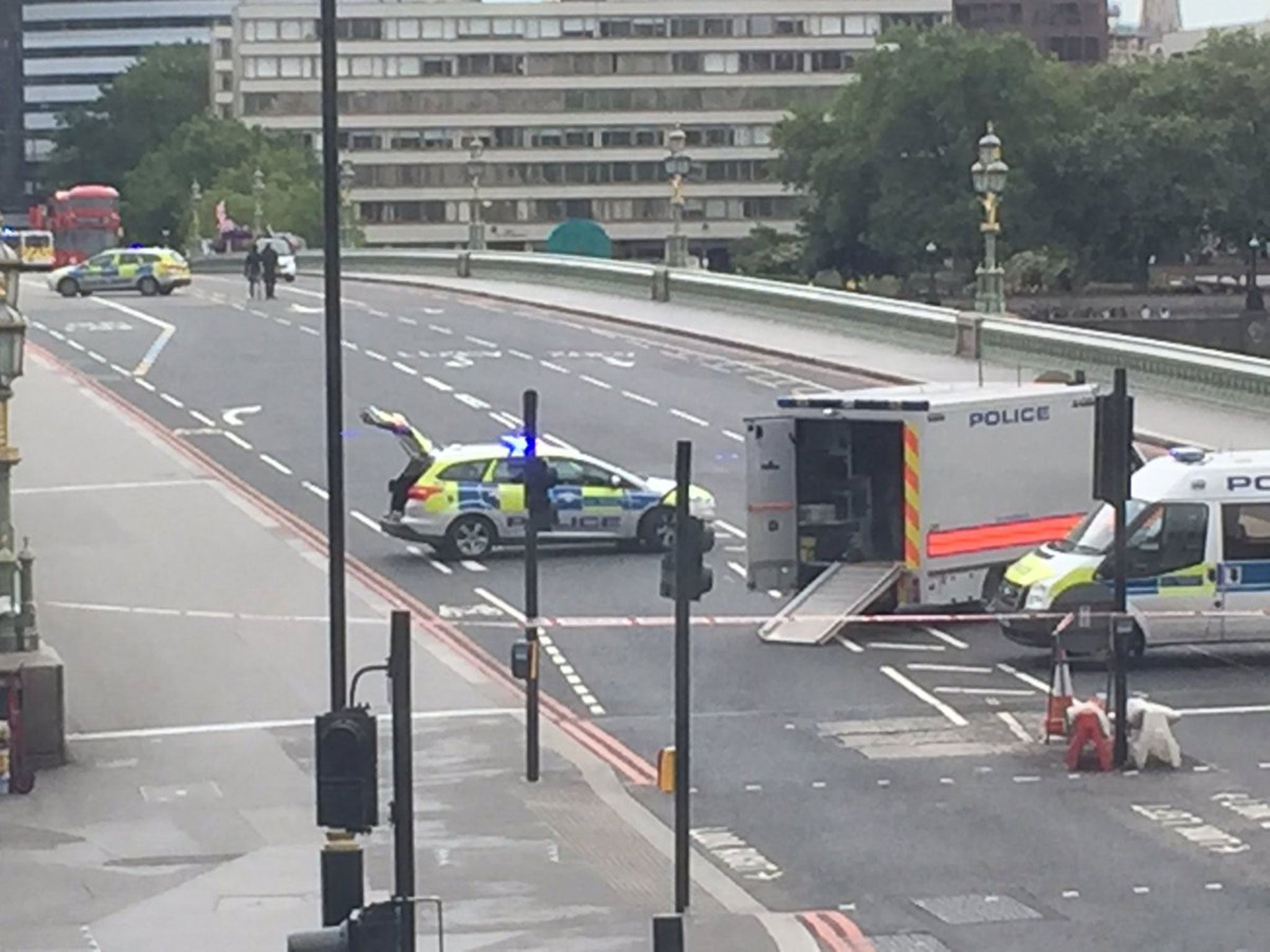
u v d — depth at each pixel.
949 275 143.62
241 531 40.72
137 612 33.88
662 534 39.00
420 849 21.77
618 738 26.81
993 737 26.53
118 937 18.66
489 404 55.38
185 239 152.88
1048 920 19.31
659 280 79.62
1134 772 24.75
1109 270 131.00
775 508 34.31
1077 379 35.34
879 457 34.16
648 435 50.34
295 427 52.78
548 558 38.59
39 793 24.09
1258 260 159.12
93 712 27.86
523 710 28.05
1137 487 30.50
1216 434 49.72
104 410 55.50
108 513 42.38
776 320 72.81
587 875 20.80
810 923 19.25
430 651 31.41
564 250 134.00
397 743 16.59
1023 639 30.03
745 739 26.62
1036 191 125.88
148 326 73.56
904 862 21.38
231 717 27.56
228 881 20.55
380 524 40.12
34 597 34.31
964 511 33.12
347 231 148.50
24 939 18.61
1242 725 26.91
